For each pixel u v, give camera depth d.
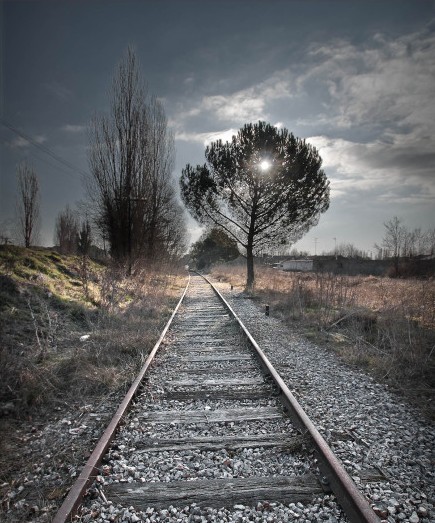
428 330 8.17
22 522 2.98
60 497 3.26
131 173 19.80
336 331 10.08
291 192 23.38
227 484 3.23
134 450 3.90
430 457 3.79
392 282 23.52
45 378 5.82
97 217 22.20
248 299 18.72
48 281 12.09
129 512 2.95
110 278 12.96
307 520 2.82
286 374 6.52
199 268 86.06
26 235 32.28
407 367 6.66
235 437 4.10
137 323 10.47
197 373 6.59
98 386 6.00
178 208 37.97
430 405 5.12
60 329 8.98
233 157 23.42
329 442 4.03
